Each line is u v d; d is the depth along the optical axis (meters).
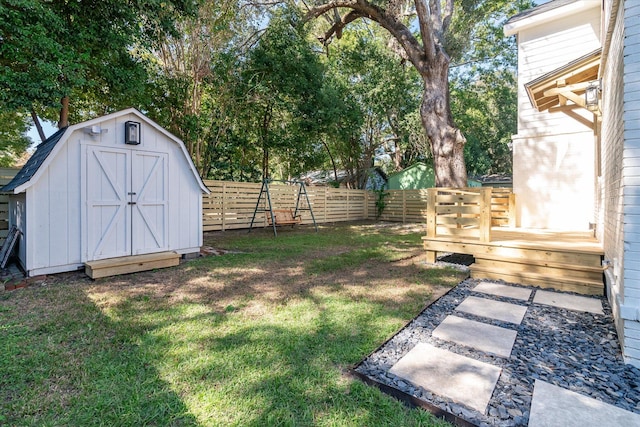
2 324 2.71
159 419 1.57
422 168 16.08
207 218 9.34
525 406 1.67
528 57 6.90
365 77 15.54
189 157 5.55
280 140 12.78
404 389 1.81
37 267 4.02
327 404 1.69
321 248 6.70
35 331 2.57
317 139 14.77
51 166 4.11
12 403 1.68
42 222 4.06
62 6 5.62
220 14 9.77
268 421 1.55
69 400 1.71
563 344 2.37
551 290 3.74
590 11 6.21
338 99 12.64
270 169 17.00
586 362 2.12
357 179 17.25
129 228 4.85
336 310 3.06
